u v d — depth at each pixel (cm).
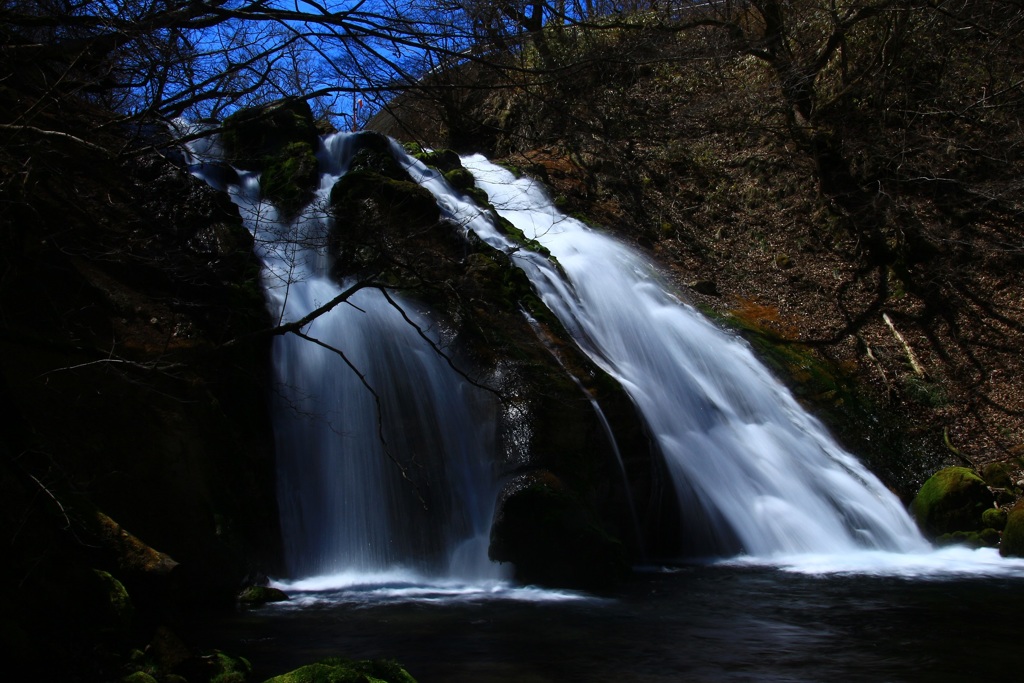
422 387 1381
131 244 1186
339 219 1181
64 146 1005
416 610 1059
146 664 774
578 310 1748
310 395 1326
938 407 1944
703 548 1485
